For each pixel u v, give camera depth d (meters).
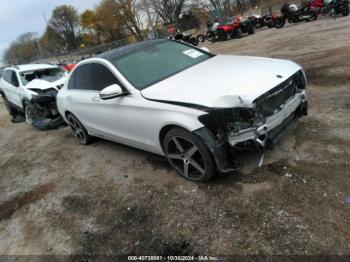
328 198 2.68
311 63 7.22
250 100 2.76
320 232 2.37
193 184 3.38
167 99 3.22
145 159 4.28
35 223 3.50
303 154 3.36
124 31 52.94
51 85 7.25
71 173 4.52
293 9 16.20
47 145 6.11
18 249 3.14
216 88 3.06
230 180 3.24
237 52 12.55
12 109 9.41
